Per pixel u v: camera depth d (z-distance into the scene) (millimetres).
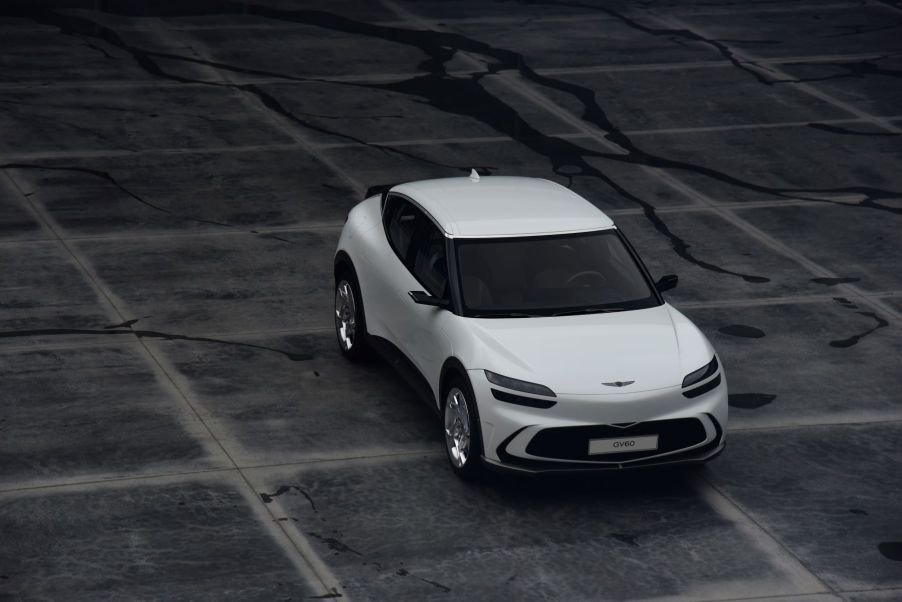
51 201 29375
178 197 30016
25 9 46625
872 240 28891
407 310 19578
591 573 15656
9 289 24500
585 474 16969
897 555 16312
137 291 24719
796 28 48094
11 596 14711
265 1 49562
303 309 24250
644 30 47219
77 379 20812
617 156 34000
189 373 21250
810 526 17000
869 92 40219
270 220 28875
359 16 47812
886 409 20750
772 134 36219
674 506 17453
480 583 15328
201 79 39344
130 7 47688
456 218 19719
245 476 17859
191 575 15289
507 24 47375
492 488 17812
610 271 19250
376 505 17203
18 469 17812
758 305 25078
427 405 20016
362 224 22031
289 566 15578
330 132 35062
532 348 17516
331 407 20219
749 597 15234
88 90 37719
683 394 17141
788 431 19859
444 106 37656
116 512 16719
